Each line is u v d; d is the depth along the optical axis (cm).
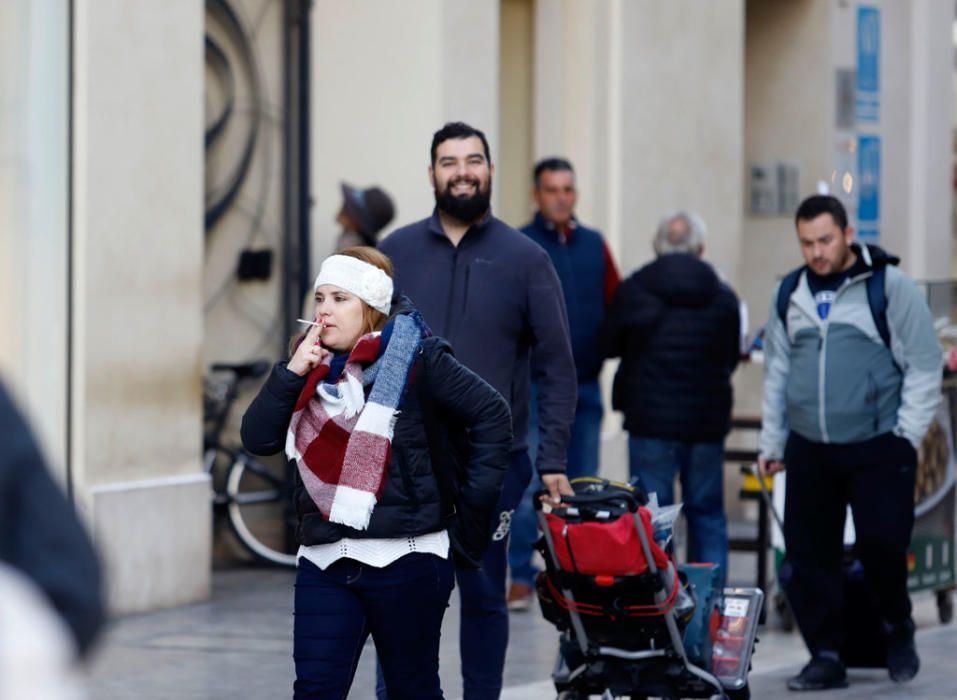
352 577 1541
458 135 1955
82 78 2606
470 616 1941
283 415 1553
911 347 2311
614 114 3788
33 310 2592
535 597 2988
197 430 2831
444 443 1555
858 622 2453
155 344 2738
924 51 5222
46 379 2603
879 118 5031
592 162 3728
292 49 3341
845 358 2323
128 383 2691
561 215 2952
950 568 2864
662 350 2748
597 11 3728
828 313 2338
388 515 1531
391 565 1538
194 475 2825
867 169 4997
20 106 2588
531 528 2892
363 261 1577
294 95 3338
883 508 2322
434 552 1553
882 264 2331
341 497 1519
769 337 2433
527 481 1986
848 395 2320
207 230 3192
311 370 1553
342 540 1537
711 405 2764
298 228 3350
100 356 2642
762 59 4603
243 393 3256
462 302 1955
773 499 2877
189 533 2805
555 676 1988
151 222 2722
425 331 1570
